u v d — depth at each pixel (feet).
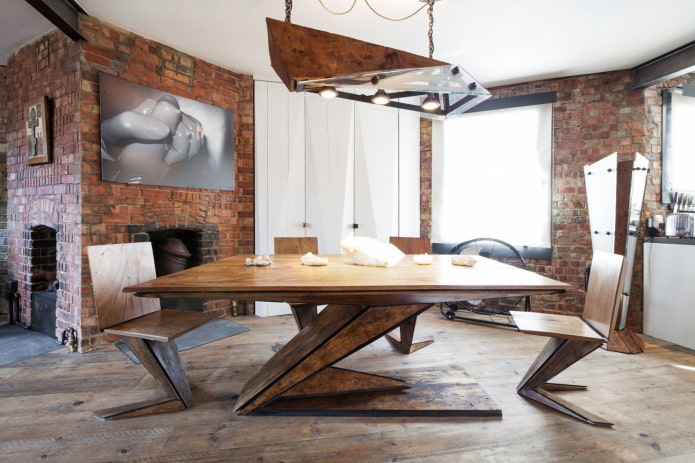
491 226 12.75
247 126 11.93
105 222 8.75
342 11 8.25
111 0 7.84
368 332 5.60
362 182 13.09
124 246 6.31
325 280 5.25
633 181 8.90
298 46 5.44
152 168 9.53
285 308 12.12
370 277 5.55
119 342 8.95
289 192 12.27
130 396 6.26
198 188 10.73
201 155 10.70
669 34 8.96
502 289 5.11
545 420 5.63
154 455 4.69
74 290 8.55
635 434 5.25
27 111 9.45
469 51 10.09
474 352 8.55
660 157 10.76
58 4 7.45
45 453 4.70
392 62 6.01
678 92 10.72
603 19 8.39
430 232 13.70
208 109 10.84
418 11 8.19
